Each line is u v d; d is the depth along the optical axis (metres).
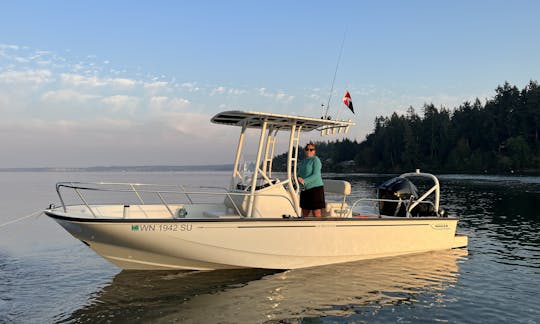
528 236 11.57
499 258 8.63
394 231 8.20
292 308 5.58
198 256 6.82
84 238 6.62
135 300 5.91
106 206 7.64
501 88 85.81
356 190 32.78
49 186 47.06
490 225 13.84
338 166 115.75
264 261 7.12
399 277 7.05
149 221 6.39
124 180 61.41
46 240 10.90
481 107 90.12
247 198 7.43
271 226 7.02
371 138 117.62
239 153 8.37
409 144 92.62
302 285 6.55
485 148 83.94
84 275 7.30
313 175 7.64
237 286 6.50
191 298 5.96
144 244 6.55
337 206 8.71
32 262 8.35
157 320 5.17
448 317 5.32
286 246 7.14
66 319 5.23
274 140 8.25
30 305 5.75
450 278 7.05
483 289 6.48
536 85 79.94
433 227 8.79
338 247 7.61
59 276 7.24
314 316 5.32
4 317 5.31
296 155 8.01
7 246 10.07
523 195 26.75
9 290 6.44
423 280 6.91
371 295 6.13
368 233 7.88
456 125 93.75
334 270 7.39
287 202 7.66
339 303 5.79
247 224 6.87
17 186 47.22
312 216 7.89
